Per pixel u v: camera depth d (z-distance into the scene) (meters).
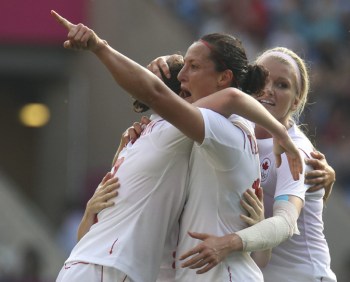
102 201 15.84
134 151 15.91
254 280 15.84
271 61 17.97
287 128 18.08
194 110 14.95
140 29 44.41
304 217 17.81
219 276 15.52
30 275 39.47
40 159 46.78
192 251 15.23
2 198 42.78
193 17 49.62
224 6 49.88
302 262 17.81
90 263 15.48
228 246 15.30
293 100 18.11
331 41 50.22
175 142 15.55
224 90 15.41
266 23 49.88
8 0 44.59
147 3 44.56
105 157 45.34
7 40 44.78
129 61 14.57
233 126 15.48
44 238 42.28
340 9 51.22
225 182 15.49
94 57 45.31
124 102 45.09
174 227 16.03
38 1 44.69
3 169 48.03
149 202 15.62
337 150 46.53
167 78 16.70
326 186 17.98
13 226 42.31
